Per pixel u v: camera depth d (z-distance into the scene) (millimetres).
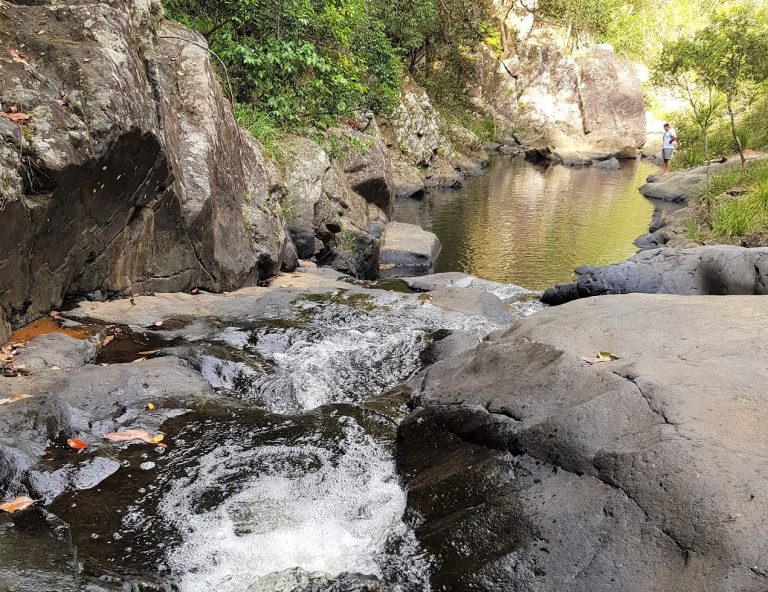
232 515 3090
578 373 3439
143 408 3783
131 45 5320
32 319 4637
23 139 4055
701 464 2547
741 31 12688
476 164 24859
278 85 10633
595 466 2812
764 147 18016
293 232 9750
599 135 30781
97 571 2521
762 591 2090
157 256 5973
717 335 3797
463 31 29453
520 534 2709
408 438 3766
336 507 3230
